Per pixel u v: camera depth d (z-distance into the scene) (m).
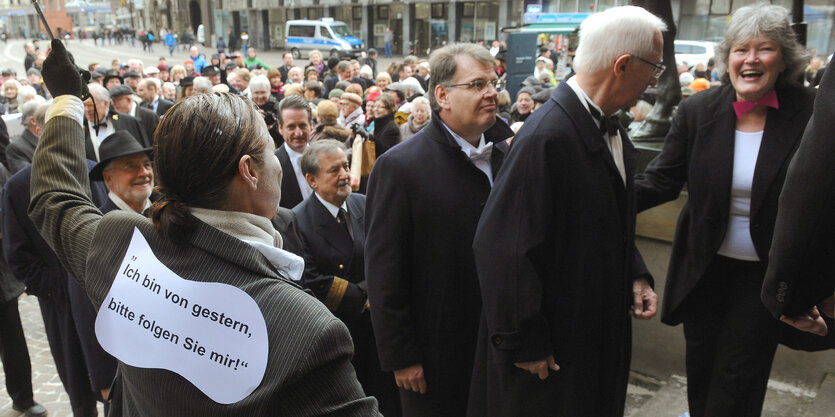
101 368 2.70
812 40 10.92
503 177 1.82
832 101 1.25
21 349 3.57
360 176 4.94
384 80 9.72
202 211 1.04
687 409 2.96
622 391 1.98
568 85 1.86
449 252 2.23
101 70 11.05
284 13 41.88
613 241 1.84
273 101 6.61
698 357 2.55
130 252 1.06
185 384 0.95
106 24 64.38
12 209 3.06
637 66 1.78
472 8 31.61
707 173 2.35
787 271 1.48
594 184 1.79
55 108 1.41
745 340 2.35
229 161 1.03
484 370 2.06
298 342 0.92
